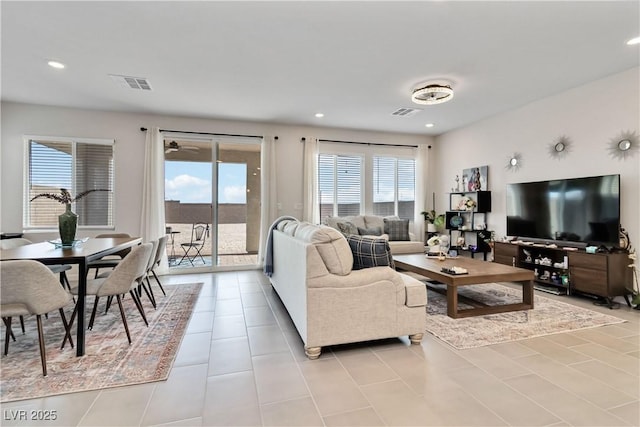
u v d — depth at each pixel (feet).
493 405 5.47
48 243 10.83
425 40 9.01
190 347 7.79
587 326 9.09
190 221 17.38
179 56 9.98
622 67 10.86
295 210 18.61
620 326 9.09
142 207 15.94
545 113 13.99
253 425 4.99
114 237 13.17
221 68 10.86
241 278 15.56
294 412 5.30
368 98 13.92
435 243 13.42
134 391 5.89
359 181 20.16
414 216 21.20
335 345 7.92
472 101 14.39
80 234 15.48
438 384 6.14
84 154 15.49
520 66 10.73
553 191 13.08
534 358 7.19
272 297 12.24
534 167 14.52
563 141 13.21
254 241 18.33
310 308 7.19
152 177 15.99
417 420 5.09
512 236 15.19
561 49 9.55
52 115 14.94
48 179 15.08
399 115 16.56
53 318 9.72
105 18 7.93
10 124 14.40
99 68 10.83
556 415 5.19
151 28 8.39
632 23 8.13
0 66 10.68
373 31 8.54
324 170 19.45
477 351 7.57
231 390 5.95
